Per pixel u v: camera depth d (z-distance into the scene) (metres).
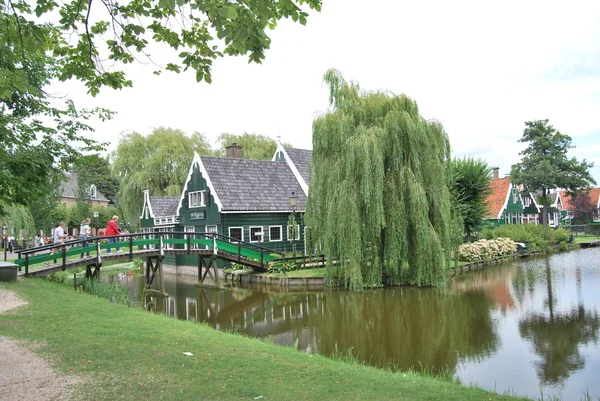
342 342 11.24
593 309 14.12
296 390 5.47
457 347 10.61
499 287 18.59
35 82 12.09
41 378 5.29
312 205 19.17
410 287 18.44
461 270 23.84
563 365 9.21
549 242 36.53
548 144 44.09
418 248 17.45
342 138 17.69
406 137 17.70
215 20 4.43
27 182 12.54
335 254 18.36
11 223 30.28
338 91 18.72
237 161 27.67
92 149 13.72
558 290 17.61
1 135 10.98
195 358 6.50
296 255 24.47
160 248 19.34
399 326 12.72
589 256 31.33
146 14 5.99
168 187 36.84
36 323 8.02
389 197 17.62
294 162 29.89
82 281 15.98
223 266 25.50
